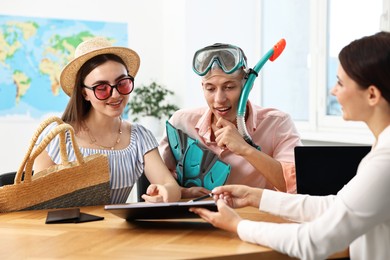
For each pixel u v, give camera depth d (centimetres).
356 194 113
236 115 197
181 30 421
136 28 446
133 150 203
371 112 120
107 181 182
